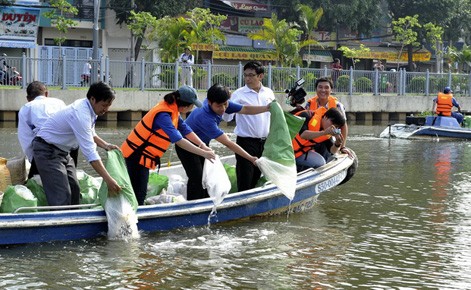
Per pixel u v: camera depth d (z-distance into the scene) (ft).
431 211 35.83
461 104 106.01
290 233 30.45
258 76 32.01
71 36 120.06
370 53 145.59
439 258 27.43
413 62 152.05
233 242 28.55
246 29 135.54
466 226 32.68
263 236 29.68
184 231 29.63
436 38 142.92
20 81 81.82
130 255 26.21
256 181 33.12
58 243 27.09
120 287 23.03
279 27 110.83
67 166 28.22
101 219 27.50
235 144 30.89
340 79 101.14
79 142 26.96
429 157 59.00
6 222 25.54
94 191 29.71
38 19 109.91
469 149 66.08
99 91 26.91
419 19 146.72
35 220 26.11
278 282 24.03
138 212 28.19
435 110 83.76
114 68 86.58
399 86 104.88
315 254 27.48
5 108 79.66
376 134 81.56
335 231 31.12
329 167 34.55
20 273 23.93
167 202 30.27
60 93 81.41
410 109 104.63
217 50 131.85
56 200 27.53
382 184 43.80
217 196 29.68
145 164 29.53
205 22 114.32
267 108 31.55
